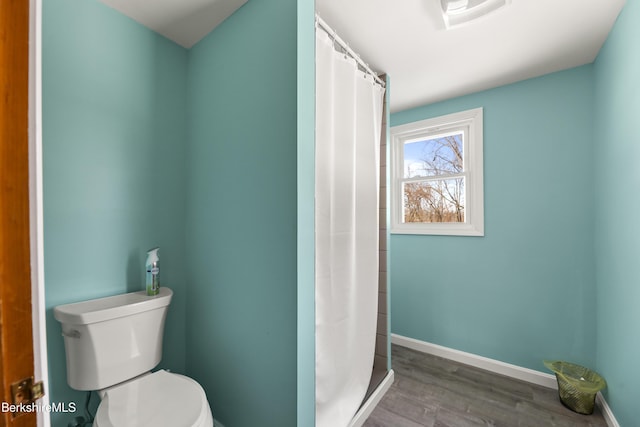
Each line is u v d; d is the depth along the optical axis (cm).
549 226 194
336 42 156
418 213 259
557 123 192
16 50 38
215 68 142
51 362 112
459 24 145
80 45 121
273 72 113
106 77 130
